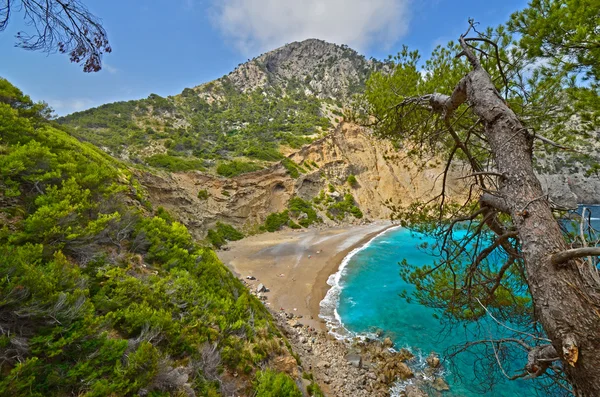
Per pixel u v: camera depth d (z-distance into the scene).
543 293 2.13
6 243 5.73
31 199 7.29
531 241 2.29
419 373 11.18
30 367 3.99
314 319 16.09
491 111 2.97
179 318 7.51
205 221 37.00
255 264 26.58
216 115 83.12
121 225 9.13
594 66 4.61
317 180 51.25
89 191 8.48
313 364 11.52
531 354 2.92
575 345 1.87
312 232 41.16
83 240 7.20
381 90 7.07
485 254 3.80
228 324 8.44
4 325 4.34
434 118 5.90
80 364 4.65
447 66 6.30
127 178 14.79
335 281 22.03
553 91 4.84
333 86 117.94
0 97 10.70
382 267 25.06
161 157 43.72
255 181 45.53
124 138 56.72
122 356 5.31
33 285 4.78
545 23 4.64
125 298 6.73
